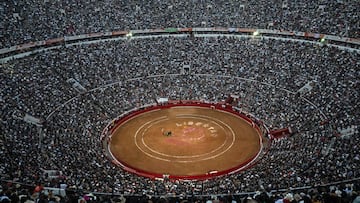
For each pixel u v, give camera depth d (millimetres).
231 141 65500
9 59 75688
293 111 67062
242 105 73312
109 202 27250
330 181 39312
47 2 87438
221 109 75125
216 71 81000
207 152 62625
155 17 91125
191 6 93312
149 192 42906
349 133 54344
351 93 65438
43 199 25141
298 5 88500
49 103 67125
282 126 64938
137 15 90875
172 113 74875
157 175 56062
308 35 83000
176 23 90375
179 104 77062
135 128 69938
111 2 92062
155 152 62844
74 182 42812
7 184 35375
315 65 75562
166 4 93438
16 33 79250
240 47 85500
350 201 23031
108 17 89375
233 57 83312
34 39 80125
